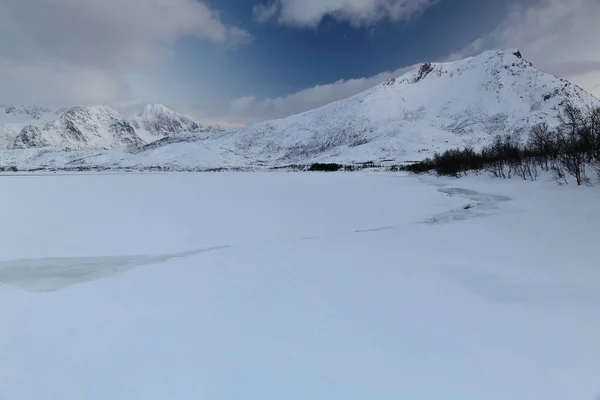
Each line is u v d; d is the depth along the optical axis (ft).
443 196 74.84
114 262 32.48
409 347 16.55
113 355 16.80
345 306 21.20
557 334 16.93
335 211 57.11
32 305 22.93
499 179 100.27
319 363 15.58
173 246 37.68
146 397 13.85
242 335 18.24
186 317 20.54
